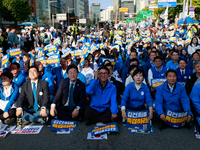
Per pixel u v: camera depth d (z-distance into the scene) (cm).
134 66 507
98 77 425
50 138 371
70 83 431
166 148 335
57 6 8925
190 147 337
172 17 4388
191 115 395
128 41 1210
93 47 750
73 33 1788
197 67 433
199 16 3906
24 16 4128
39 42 1502
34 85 420
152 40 1448
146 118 394
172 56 618
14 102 428
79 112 427
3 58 501
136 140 361
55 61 549
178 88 390
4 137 372
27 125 421
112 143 353
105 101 417
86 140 362
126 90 419
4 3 3884
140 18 4647
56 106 434
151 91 567
